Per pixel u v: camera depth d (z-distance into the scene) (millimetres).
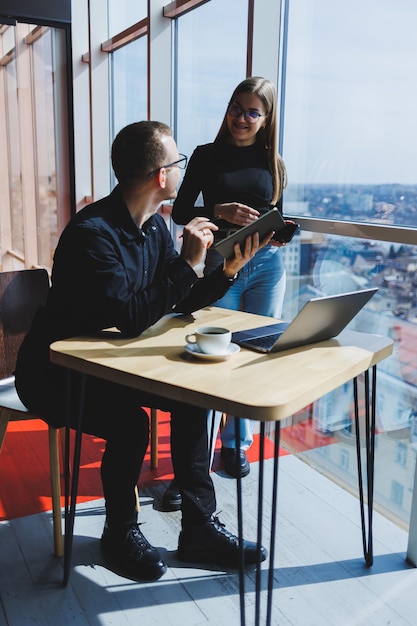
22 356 1957
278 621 1821
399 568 2088
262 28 2801
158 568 2006
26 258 5754
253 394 1393
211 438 2527
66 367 1716
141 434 1971
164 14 3811
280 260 2631
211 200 2582
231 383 1467
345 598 1931
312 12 2684
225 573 2049
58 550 2127
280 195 2662
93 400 1904
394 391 2430
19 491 2570
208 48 3508
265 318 2102
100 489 2600
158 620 1824
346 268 2600
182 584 1986
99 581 1997
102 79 4852
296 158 2891
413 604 1908
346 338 1903
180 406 2002
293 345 1756
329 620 1832
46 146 5246
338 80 2562
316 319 1691
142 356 1667
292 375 1532
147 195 1889
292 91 2871
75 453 1833
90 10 4695
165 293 1831
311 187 2805
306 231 2803
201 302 2053
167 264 2137
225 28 3326
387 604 1905
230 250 1858
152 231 2043
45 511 2420
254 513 2398
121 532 2031
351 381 2619
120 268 1817
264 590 1956
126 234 1891
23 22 4531
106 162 5027
